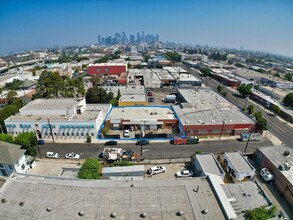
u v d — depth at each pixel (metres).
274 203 37.78
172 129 67.06
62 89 91.12
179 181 32.72
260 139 61.84
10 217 25.80
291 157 45.69
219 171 41.16
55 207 27.31
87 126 58.91
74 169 44.44
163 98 101.94
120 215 26.25
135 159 49.94
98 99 84.25
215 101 85.50
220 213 26.94
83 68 191.12
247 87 106.62
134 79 137.38
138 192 30.16
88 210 26.94
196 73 176.38
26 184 31.31
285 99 91.62
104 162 49.19
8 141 50.19
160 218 25.91
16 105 75.38
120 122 66.19
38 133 59.88
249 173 41.88
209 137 62.72
